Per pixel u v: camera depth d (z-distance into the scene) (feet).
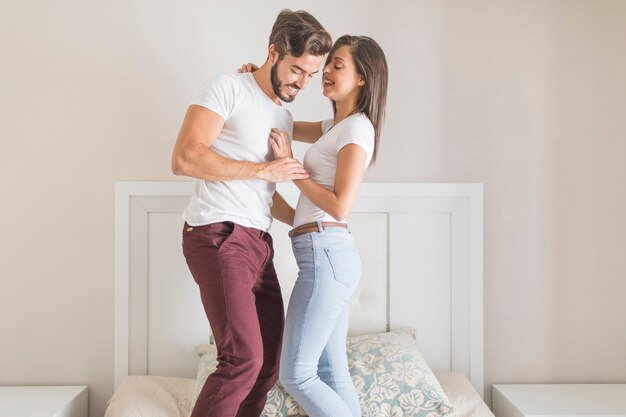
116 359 9.33
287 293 9.23
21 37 9.37
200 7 9.48
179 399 8.34
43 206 9.45
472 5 9.66
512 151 9.69
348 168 6.51
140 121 9.46
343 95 6.89
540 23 9.66
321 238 6.73
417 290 9.50
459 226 9.53
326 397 6.63
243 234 6.54
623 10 9.65
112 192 9.46
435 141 9.65
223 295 6.25
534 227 9.71
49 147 9.43
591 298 9.72
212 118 6.43
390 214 9.50
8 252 9.43
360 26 9.58
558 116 9.69
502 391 9.26
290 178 6.51
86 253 9.47
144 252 9.34
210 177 6.33
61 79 9.41
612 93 9.69
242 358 6.15
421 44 9.62
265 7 9.51
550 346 9.70
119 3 9.44
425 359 9.51
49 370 9.48
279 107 6.93
